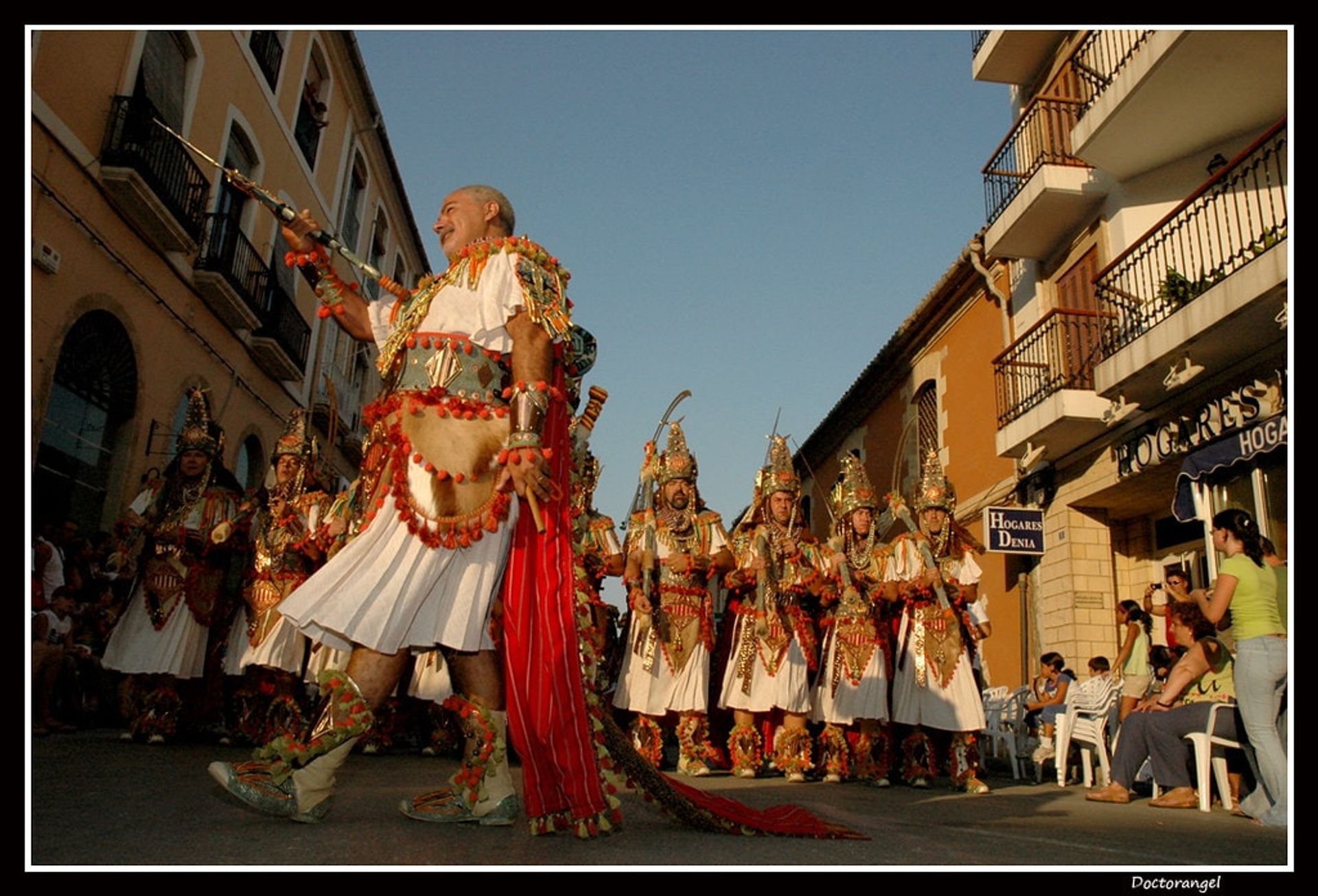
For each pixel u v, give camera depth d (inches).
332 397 180.9
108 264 468.8
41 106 405.7
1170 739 234.1
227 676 264.5
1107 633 476.4
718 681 292.5
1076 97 507.5
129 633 250.7
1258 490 346.6
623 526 283.1
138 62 478.6
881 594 273.3
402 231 1078.4
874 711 260.7
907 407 736.3
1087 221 500.1
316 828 94.9
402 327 111.1
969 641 273.4
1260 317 334.0
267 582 258.5
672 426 290.5
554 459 109.3
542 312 104.3
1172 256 421.1
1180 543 459.5
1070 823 167.3
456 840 91.4
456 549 101.7
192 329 559.2
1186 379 366.0
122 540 252.4
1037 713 374.3
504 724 107.1
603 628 263.1
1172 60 379.6
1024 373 518.6
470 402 105.3
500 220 121.5
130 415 502.9
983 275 588.4
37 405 412.5
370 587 98.3
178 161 511.8
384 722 274.8
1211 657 241.1
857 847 100.1
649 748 271.0
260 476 688.4
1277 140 332.2
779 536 278.8
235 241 581.9
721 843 97.3
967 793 247.3
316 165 763.4
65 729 289.3
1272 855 126.9
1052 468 504.7
